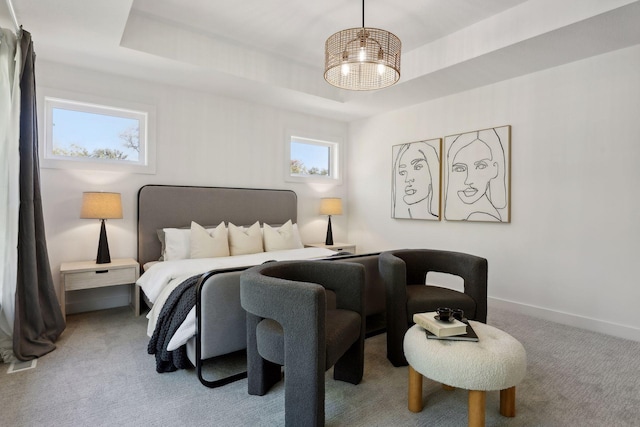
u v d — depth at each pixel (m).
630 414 1.72
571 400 1.85
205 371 2.13
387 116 4.71
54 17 2.35
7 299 2.22
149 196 3.49
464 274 2.51
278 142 4.55
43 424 1.60
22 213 2.36
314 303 1.49
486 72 3.28
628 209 2.74
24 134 2.36
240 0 2.65
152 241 3.51
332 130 5.11
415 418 1.70
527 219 3.32
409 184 4.41
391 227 4.68
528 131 3.31
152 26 2.91
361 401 1.85
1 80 2.26
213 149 4.00
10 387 1.92
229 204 4.03
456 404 1.83
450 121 3.97
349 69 2.51
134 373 2.09
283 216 4.50
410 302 2.28
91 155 3.35
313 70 3.98
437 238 4.14
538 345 2.57
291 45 3.41
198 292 1.93
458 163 3.88
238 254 3.40
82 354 2.36
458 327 1.68
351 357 2.01
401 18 2.88
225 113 4.09
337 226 5.22
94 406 1.75
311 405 1.50
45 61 3.04
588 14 2.29
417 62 3.41
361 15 2.84
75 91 3.17
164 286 2.52
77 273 2.89
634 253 2.71
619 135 2.78
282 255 3.23
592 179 2.92
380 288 2.82
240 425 1.62
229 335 2.04
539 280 3.24
